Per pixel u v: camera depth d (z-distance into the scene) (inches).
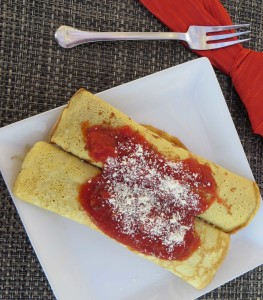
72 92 17.2
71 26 17.3
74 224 16.6
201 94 17.8
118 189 15.5
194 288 17.0
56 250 16.2
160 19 18.0
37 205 15.7
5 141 15.6
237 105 18.7
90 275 16.7
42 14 17.0
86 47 17.3
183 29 18.1
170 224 15.9
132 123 16.1
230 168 17.8
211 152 18.0
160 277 17.3
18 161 15.8
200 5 18.2
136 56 17.8
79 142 15.7
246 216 17.1
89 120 15.8
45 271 16.0
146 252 16.0
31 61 16.8
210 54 18.3
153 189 15.8
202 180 16.3
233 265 17.5
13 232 16.4
